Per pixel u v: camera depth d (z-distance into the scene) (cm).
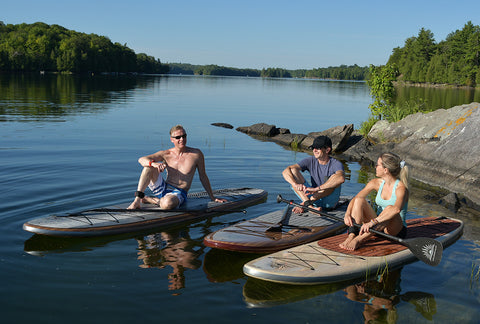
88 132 1232
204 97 3328
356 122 1809
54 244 442
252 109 2377
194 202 577
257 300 339
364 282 380
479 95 4653
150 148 1002
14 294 331
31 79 5347
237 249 429
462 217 590
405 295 354
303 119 1906
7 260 396
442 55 8900
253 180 741
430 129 969
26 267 382
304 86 7356
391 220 436
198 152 564
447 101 3008
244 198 605
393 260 410
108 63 11075
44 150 933
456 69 8275
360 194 448
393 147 1022
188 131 1369
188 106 2394
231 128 1516
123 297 333
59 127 1311
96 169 762
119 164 809
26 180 672
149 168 530
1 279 356
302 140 1198
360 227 439
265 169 831
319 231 487
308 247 435
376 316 318
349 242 435
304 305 334
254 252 435
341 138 1166
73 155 887
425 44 9919
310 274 372
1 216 508
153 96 3148
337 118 1975
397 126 1140
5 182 657
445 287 370
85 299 328
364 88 6838
